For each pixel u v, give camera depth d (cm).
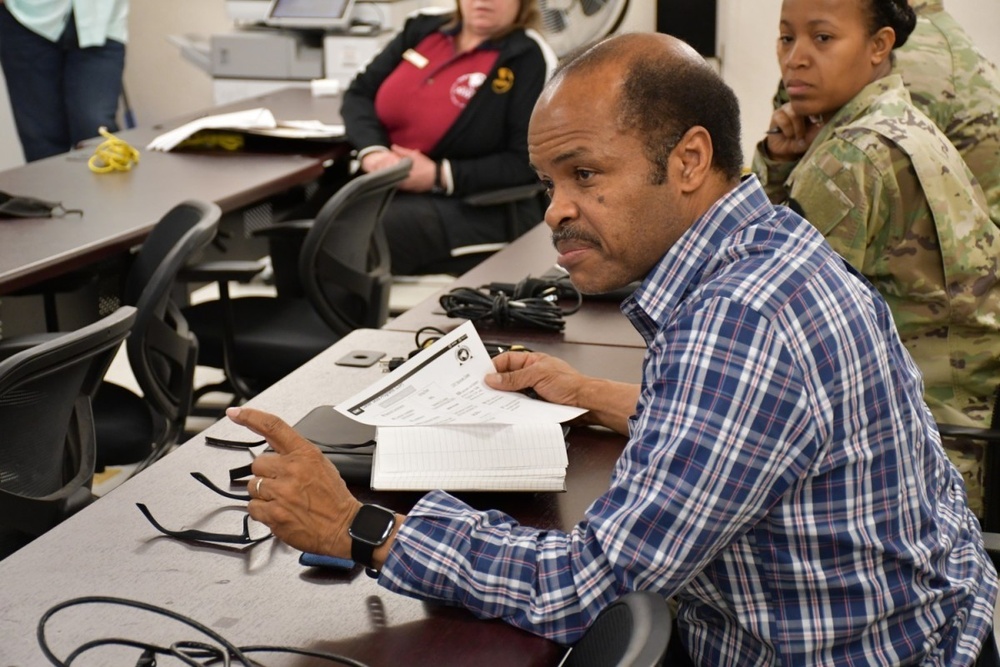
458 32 459
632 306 141
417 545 131
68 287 328
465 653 124
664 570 123
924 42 287
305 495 134
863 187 226
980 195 250
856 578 131
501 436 160
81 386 229
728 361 122
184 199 352
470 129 451
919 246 230
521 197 439
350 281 353
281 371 343
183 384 297
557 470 156
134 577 136
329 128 452
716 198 138
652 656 102
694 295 130
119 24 635
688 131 133
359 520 134
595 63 133
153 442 284
